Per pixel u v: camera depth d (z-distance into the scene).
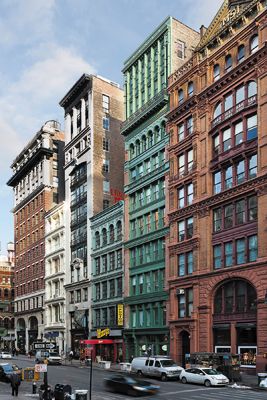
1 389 34.69
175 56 60.72
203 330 48.34
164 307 56.03
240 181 46.47
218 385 35.47
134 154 66.81
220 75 50.69
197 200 51.25
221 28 51.16
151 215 60.78
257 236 43.31
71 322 81.00
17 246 113.81
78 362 68.25
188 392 31.86
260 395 30.00
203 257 49.69
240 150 46.12
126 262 64.69
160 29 62.53
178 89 57.41
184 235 53.50
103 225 72.88
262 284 41.97
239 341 44.72
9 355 75.94
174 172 56.16
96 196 77.75
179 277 52.81
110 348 66.81
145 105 63.59
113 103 83.19
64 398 25.28
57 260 89.94
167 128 58.56
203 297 48.91
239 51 48.53
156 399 28.20
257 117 44.69
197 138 52.53
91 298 74.44
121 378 31.27
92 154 78.81
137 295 61.25
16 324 108.31
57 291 88.00
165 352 54.44
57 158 101.56
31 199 105.94
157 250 58.75
